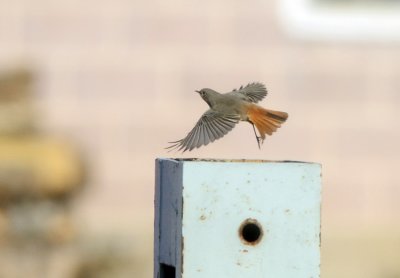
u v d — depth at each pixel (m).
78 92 15.88
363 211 16.25
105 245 14.38
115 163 15.88
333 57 16.27
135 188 15.88
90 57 15.97
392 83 16.38
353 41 16.31
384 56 16.34
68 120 15.82
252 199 6.03
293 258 6.07
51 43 15.91
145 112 16.02
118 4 16.03
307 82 16.22
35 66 15.82
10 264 13.62
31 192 13.62
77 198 14.60
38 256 13.73
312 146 16.23
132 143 15.95
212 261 6.01
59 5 15.95
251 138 16.09
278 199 6.05
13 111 14.30
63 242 13.94
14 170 13.55
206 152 15.99
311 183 6.07
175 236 6.12
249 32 16.12
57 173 13.81
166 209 6.31
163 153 16.03
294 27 16.19
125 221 15.63
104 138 15.91
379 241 16.00
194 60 16.08
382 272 15.48
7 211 13.62
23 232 13.62
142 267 14.41
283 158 16.19
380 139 16.36
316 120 16.23
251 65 16.14
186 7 16.08
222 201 6.01
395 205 16.31
